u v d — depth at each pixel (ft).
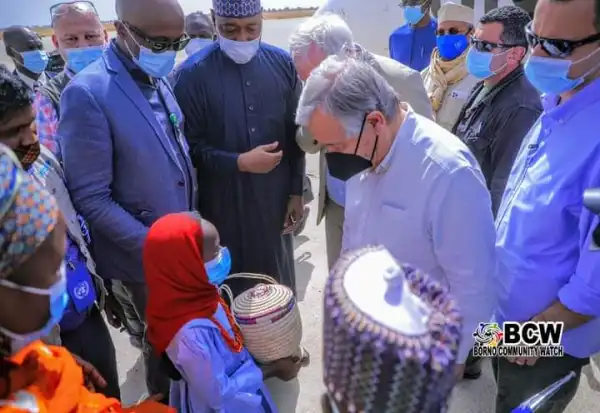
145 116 7.34
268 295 8.95
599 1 5.16
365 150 5.44
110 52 7.43
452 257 5.40
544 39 5.57
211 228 6.12
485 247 5.40
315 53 8.39
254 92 9.06
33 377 3.59
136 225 7.43
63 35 9.64
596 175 5.25
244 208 9.55
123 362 10.68
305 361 10.38
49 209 2.98
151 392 8.63
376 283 2.55
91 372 5.78
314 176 18.92
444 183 5.26
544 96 6.37
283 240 10.39
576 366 6.30
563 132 5.70
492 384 9.66
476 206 5.29
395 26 21.38
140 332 9.37
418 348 2.23
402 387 2.28
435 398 2.34
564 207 5.60
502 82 8.29
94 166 7.07
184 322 5.91
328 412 2.66
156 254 5.88
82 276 6.59
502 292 6.41
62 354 4.05
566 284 5.66
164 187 7.59
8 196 2.78
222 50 8.98
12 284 2.92
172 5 7.13
